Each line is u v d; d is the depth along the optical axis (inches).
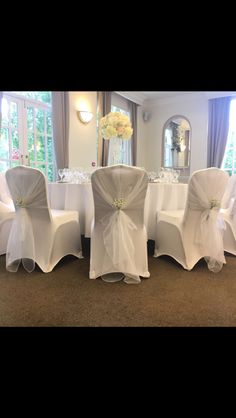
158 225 83.4
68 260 83.9
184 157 214.7
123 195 63.0
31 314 50.7
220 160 196.5
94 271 68.7
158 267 77.5
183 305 54.3
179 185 84.7
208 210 73.6
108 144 176.9
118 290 61.5
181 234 74.8
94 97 167.5
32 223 72.9
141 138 227.0
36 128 141.4
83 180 86.5
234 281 67.2
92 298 57.3
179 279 68.4
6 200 88.2
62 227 76.7
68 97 147.3
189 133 211.2
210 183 70.3
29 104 136.6
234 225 88.7
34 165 141.6
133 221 67.2
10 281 66.6
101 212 66.6
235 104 192.7
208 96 197.0
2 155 126.0
